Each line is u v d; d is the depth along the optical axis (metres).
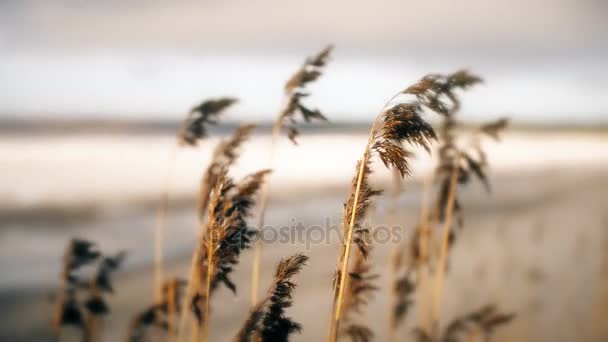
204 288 3.19
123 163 37.91
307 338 8.05
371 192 2.28
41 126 64.19
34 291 10.91
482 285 9.89
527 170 39.41
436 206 4.97
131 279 11.53
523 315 8.12
